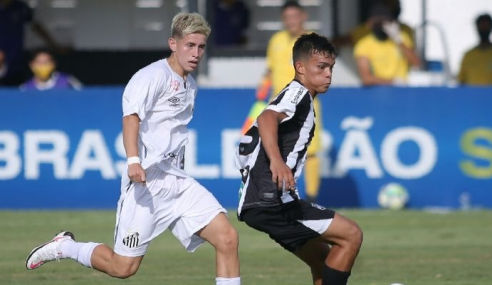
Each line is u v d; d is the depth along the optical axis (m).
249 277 30.56
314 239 23.72
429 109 47.81
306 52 23.23
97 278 30.23
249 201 22.98
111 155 47.97
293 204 22.86
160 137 23.78
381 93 47.84
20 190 48.09
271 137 21.89
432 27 69.69
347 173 48.09
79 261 24.80
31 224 43.25
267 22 62.59
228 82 61.22
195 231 23.69
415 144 47.91
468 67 54.88
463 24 70.25
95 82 65.25
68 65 64.75
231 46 61.72
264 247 37.50
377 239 38.94
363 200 48.19
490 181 47.81
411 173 48.03
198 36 23.73
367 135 47.97
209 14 60.72
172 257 35.12
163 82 23.55
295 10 46.12
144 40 65.88
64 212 47.25
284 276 30.77
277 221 22.92
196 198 23.88
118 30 65.75
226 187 47.94
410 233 40.53
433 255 35.03
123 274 24.20
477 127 47.69
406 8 68.56
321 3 62.06
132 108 23.02
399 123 47.88
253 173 22.97
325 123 47.97
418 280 29.78
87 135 47.94
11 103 47.91
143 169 22.91
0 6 59.12
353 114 47.97
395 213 46.53
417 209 47.97
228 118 47.81
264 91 46.69
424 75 59.62
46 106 47.94
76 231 41.12
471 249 36.44
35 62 52.59
